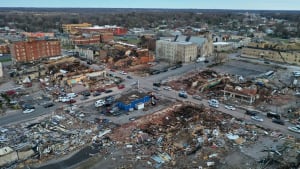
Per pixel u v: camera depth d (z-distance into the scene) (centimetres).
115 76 11431
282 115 7681
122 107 7975
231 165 5275
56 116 7512
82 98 8900
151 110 7975
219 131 6606
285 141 6209
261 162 5353
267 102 8712
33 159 5497
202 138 6234
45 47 14250
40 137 6319
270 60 14600
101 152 5750
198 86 9969
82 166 5266
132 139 6247
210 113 7750
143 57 13875
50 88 9862
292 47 15300
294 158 5491
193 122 7131
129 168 5197
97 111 7900
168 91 9669
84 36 18225
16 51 13212
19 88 9862
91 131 6631
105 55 14375
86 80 10619
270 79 11156
